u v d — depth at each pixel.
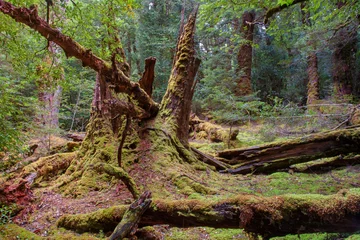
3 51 4.71
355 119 6.58
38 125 6.59
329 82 13.12
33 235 3.00
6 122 4.16
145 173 4.81
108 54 4.02
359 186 4.34
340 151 5.22
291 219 2.04
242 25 12.95
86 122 13.30
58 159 5.64
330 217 1.93
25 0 3.54
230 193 4.29
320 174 5.36
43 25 3.39
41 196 4.43
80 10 3.69
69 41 3.59
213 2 7.36
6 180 4.71
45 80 4.64
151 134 5.59
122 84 4.53
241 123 10.92
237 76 12.49
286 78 17.05
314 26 9.06
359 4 5.83
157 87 14.53
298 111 8.11
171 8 15.27
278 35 7.68
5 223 3.47
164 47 14.00
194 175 5.07
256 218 2.13
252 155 5.88
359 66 10.27
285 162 5.57
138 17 13.08
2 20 3.84
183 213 2.49
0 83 4.35
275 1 6.24
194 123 11.73
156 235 2.97
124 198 4.12
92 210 3.84
